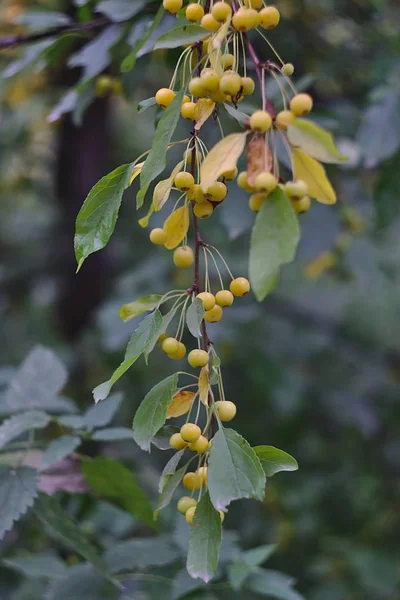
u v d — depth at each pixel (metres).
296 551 2.74
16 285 3.26
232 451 0.87
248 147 0.84
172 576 1.25
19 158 3.20
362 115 1.71
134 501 1.16
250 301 2.29
